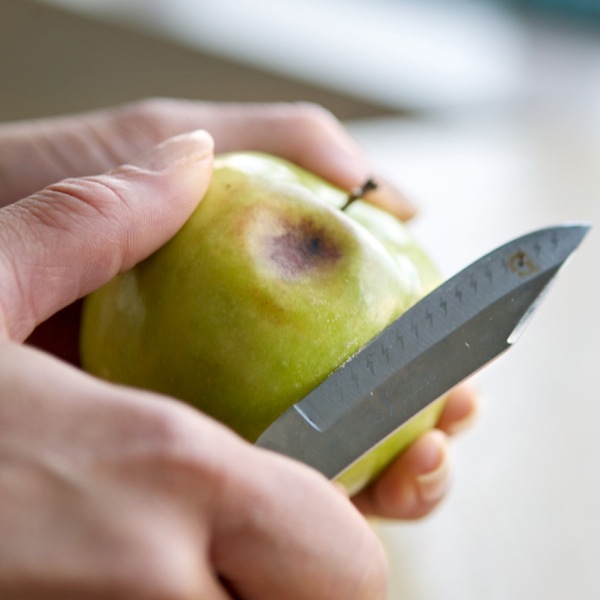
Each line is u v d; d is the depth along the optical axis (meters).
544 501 0.37
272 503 0.21
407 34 0.77
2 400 0.20
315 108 0.35
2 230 0.23
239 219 0.25
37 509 0.19
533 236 0.25
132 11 0.71
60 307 0.25
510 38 0.79
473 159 0.58
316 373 0.25
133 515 0.20
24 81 0.71
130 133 0.34
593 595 0.34
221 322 0.25
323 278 0.25
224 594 0.20
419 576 0.34
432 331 0.25
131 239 0.25
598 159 0.59
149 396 0.20
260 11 0.76
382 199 0.35
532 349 0.43
